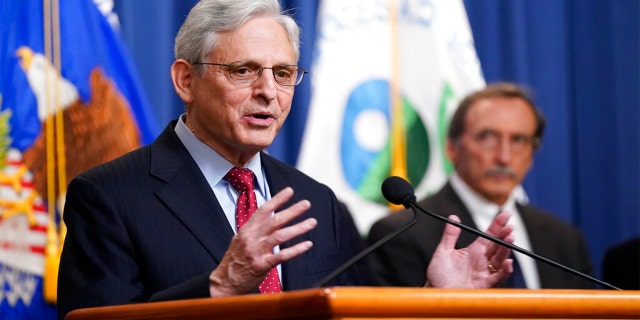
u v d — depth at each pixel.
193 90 5.24
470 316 3.36
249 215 5.18
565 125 10.24
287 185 5.45
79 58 7.50
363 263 5.59
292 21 5.30
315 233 5.30
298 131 8.73
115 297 4.58
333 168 8.74
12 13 7.39
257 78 5.10
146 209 4.93
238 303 3.33
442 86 9.28
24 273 7.12
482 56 9.90
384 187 4.86
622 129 10.49
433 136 9.18
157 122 7.91
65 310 4.70
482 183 8.11
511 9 10.04
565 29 10.39
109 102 7.55
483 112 8.27
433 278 4.86
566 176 10.17
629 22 10.47
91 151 7.42
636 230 10.45
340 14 8.99
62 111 7.38
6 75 7.29
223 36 5.12
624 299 3.70
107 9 7.73
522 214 8.26
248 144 5.10
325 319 3.08
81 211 4.91
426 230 7.68
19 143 7.22
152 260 4.82
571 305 3.55
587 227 10.39
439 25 9.41
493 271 4.92
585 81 10.49
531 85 10.20
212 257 4.90
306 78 8.80
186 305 3.51
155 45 8.07
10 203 7.14
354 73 8.95
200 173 5.17
